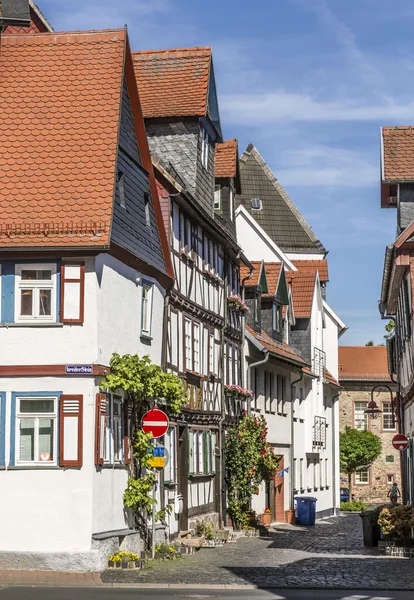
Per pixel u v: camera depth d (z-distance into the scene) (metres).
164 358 29.06
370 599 18.67
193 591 19.62
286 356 46.72
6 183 24.16
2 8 28.92
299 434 52.91
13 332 23.47
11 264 23.56
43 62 25.89
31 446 23.30
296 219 70.19
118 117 24.92
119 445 25.11
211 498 35.62
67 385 23.31
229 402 38.34
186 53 34.56
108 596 18.16
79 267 23.50
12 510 23.05
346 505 71.75
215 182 38.53
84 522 22.89
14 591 18.89
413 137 36.06
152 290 27.94
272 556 28.02
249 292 45.16
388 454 82.56
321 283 64.50
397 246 32.75
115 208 24.75
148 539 26.84
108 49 25.91
